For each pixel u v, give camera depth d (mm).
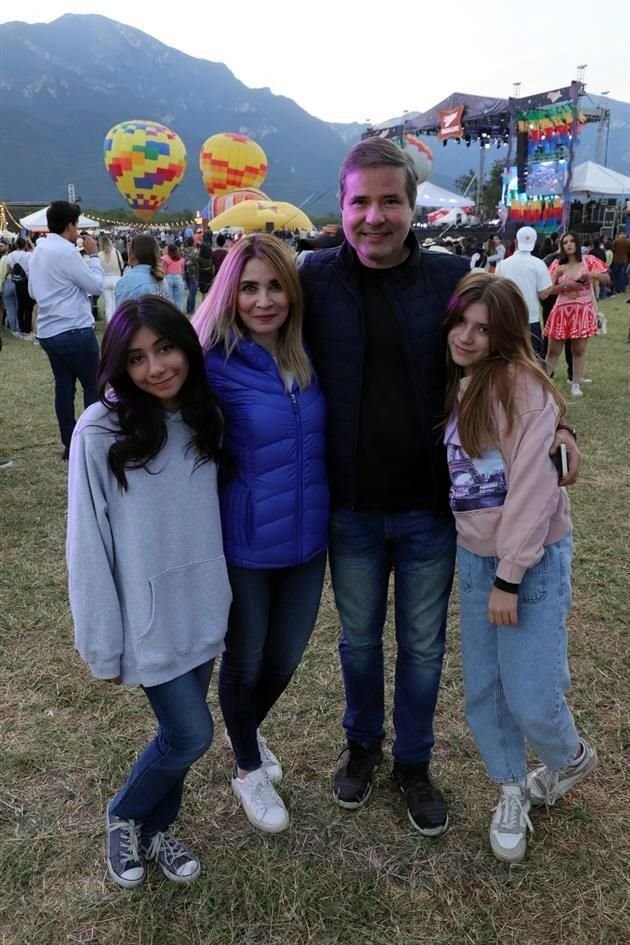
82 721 2361
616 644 2721
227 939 1607
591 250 14492
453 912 1665
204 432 1487
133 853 1742
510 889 1723
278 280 1504
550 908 1668
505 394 1491
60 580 3305
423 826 1878
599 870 1764
